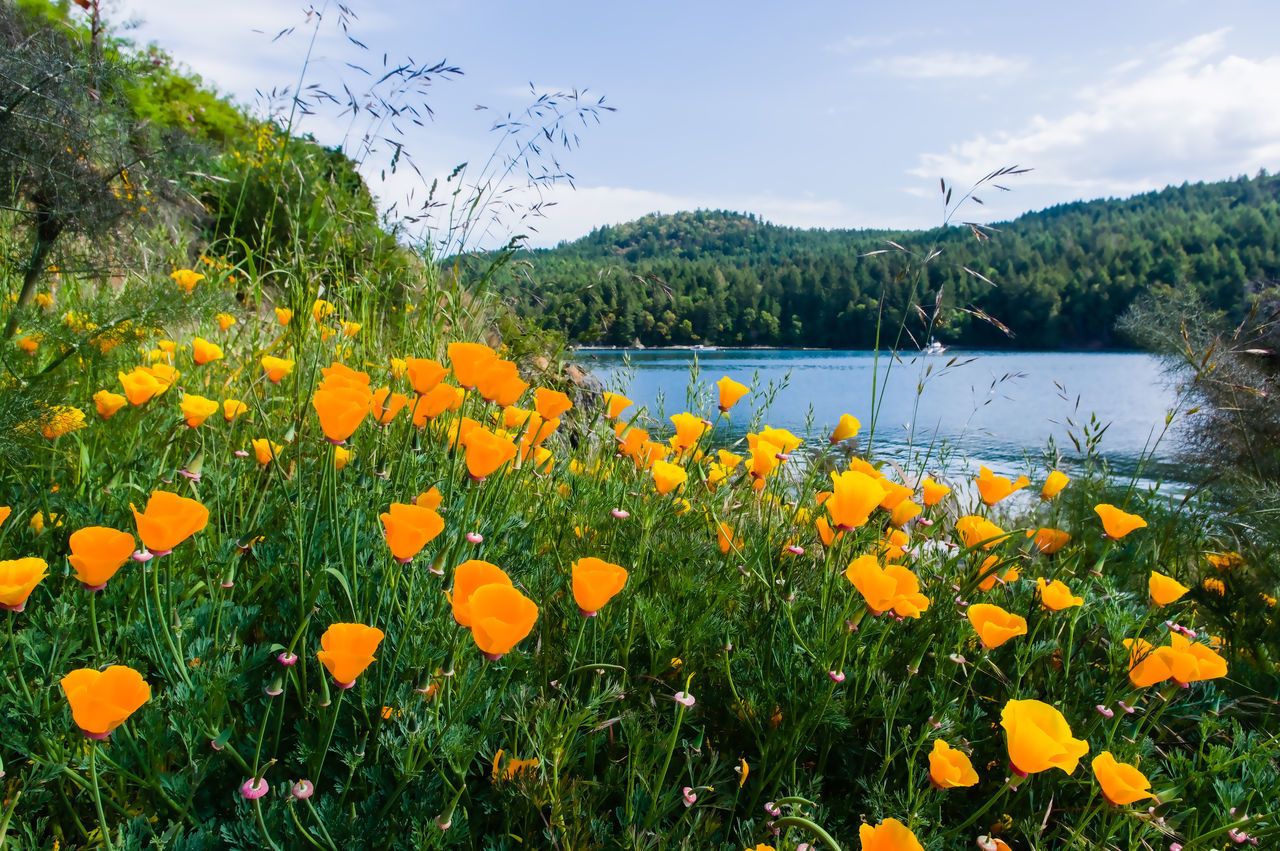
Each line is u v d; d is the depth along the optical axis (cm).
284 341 265
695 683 157
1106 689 170
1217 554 262
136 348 232
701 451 246
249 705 117
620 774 127
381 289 337
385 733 115
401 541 109
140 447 179
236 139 699
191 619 122
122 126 317
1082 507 284
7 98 249
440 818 100
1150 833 136
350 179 362
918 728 152
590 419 280
